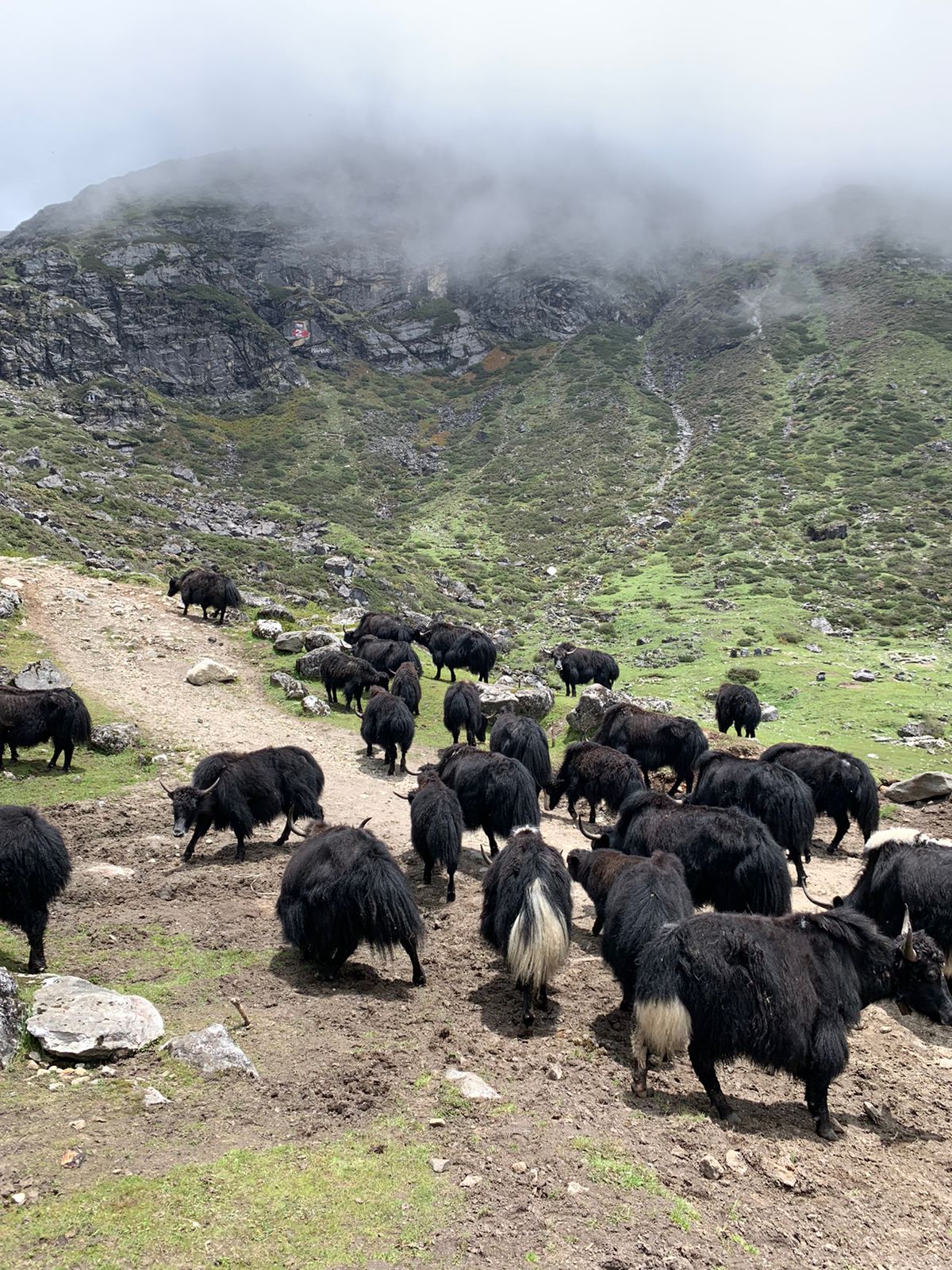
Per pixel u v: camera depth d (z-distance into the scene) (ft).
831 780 41.27
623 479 285.64
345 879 24.11
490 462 329.11
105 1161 15.11
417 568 218.79
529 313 486.79
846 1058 19.16
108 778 44.04
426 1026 22.30
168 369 385.29
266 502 277.44
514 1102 18.44
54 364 349.20
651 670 126.21
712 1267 13.91
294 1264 12.98
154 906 29.86
